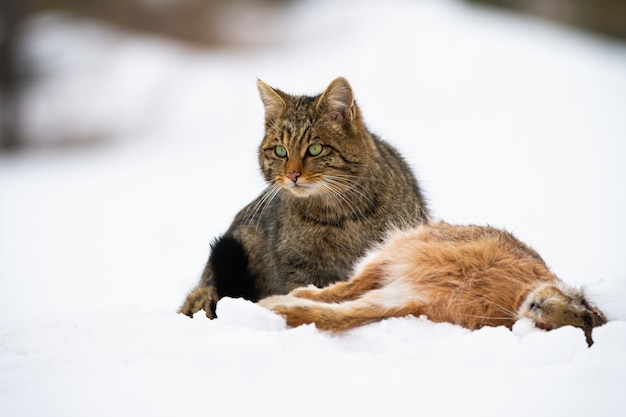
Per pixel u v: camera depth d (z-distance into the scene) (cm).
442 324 560
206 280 801
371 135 862
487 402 448
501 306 574
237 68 3428
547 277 590
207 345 504
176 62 3428
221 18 3672
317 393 465
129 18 3569
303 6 4031
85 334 576
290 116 793
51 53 3256
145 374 491
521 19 3853
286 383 476
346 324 563
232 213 1947
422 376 478
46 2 3562
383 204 781
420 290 579
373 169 783
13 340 578
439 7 3991
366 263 632
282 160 786
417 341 534
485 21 3819
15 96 3041
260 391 468
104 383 484
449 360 496
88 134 2928
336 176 759
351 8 3997
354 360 502
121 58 3356
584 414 433
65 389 478
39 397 470
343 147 770
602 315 577
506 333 517
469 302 576
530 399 447
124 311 637
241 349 497
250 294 765
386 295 577
